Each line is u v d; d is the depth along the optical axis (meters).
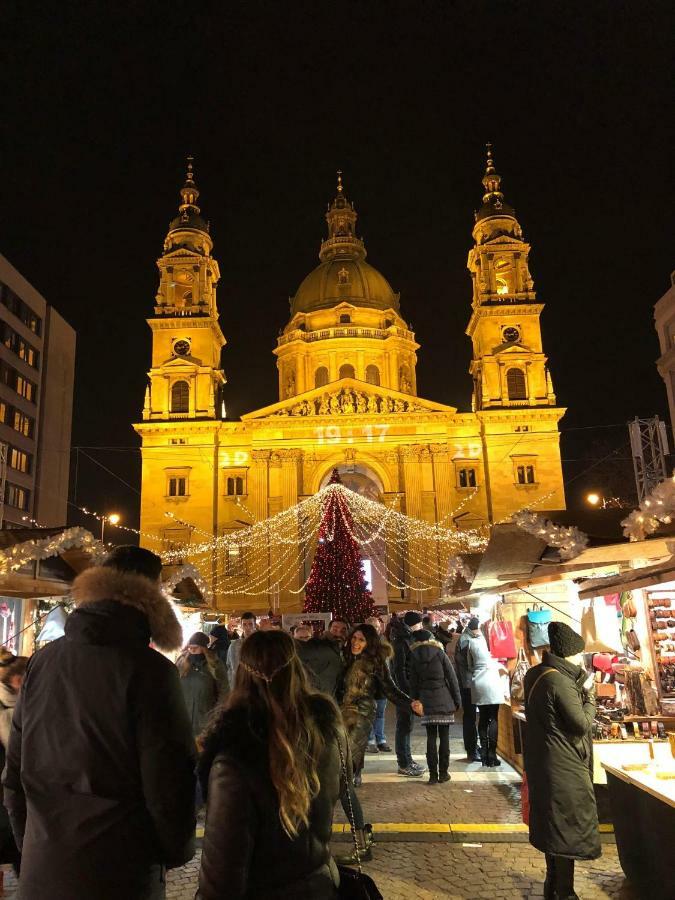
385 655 9.77
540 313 61.88
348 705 9.47
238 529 57.25
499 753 14.10
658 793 6.05
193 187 68.50
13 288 55.16
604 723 9.40
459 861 7.83
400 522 56.25
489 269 63.50
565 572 10.79
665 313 49.97
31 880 3.13
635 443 36.12
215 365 64.25
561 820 6.38
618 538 10.01
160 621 3.62
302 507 56.09
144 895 3.16
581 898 6.79
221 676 10.32
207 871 3.02
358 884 3.48
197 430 58.69
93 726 3.23
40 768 3.26
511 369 60.62
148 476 57.88
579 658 10.43
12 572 10.51
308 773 3.25
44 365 59.47
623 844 7.11
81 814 3.15
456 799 10.47
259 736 3.27
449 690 11.79
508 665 13.16
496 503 56.72
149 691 3.28
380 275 77.06
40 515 57.31
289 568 55.72
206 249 65.81
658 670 9.27
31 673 3.53
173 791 3.20
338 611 29.22
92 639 3.37
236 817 3.06
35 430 57.72
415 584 54.75
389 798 10.62
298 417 58.44
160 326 61.78
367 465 59.00
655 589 9.46
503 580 14.08
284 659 3.42
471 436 58.88
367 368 70.38
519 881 7.22
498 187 68.06
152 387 60.38
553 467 57.25
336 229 81.12
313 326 72.38
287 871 3.14
